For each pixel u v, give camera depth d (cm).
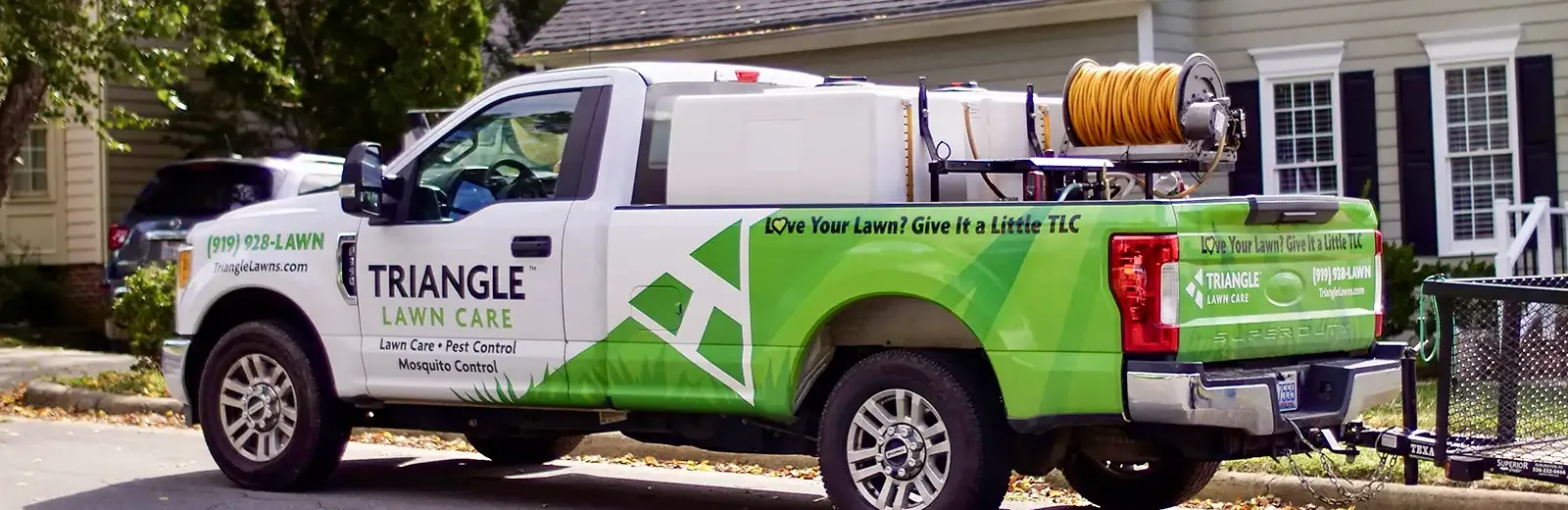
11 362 1645
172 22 1585
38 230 2352
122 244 1734
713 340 770
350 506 884
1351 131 1661
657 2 2055
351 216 885
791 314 748
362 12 2141
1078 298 684
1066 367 686
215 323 960
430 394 856
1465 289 705
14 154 1594
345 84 2166
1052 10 1695
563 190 820
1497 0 1585
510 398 830
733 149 782
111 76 1588
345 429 914
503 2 3200
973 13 1734
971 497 714
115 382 1418
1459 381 713
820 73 1895
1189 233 680
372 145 860
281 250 908
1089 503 902
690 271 775
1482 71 1605
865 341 767
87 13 1670
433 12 2109
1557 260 1536
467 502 906
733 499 933
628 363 792
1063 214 692
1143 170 817
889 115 755
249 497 907
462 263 841
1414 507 832
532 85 845
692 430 812
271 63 2102
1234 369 707
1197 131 795
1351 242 775
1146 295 673
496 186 854
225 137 2228
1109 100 815
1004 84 1764
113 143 1714
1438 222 1622
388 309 867
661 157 816
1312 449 734
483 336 836
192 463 1052
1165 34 1692
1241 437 709
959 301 708
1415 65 1630
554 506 898
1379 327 794
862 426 746
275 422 916
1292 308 734
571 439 1062
